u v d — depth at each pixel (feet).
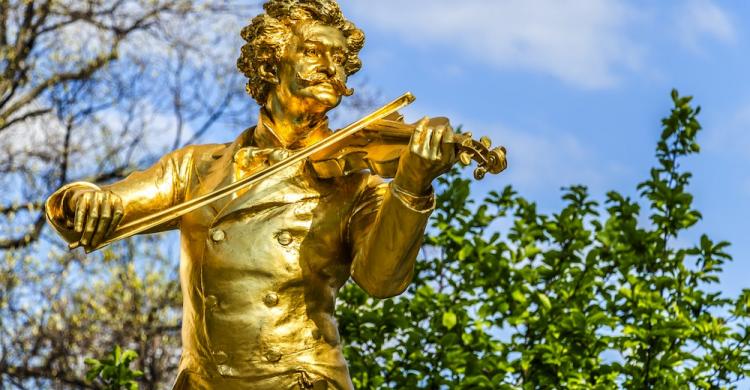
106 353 49.80
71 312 51.08
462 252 32.73
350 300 32.60
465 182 34.12
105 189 17.16
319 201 16.98
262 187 16.97
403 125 16.47
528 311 32.60
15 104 55.77
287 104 17.42
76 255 52.26
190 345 16.80
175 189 17.44
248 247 16.69
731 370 31.04
